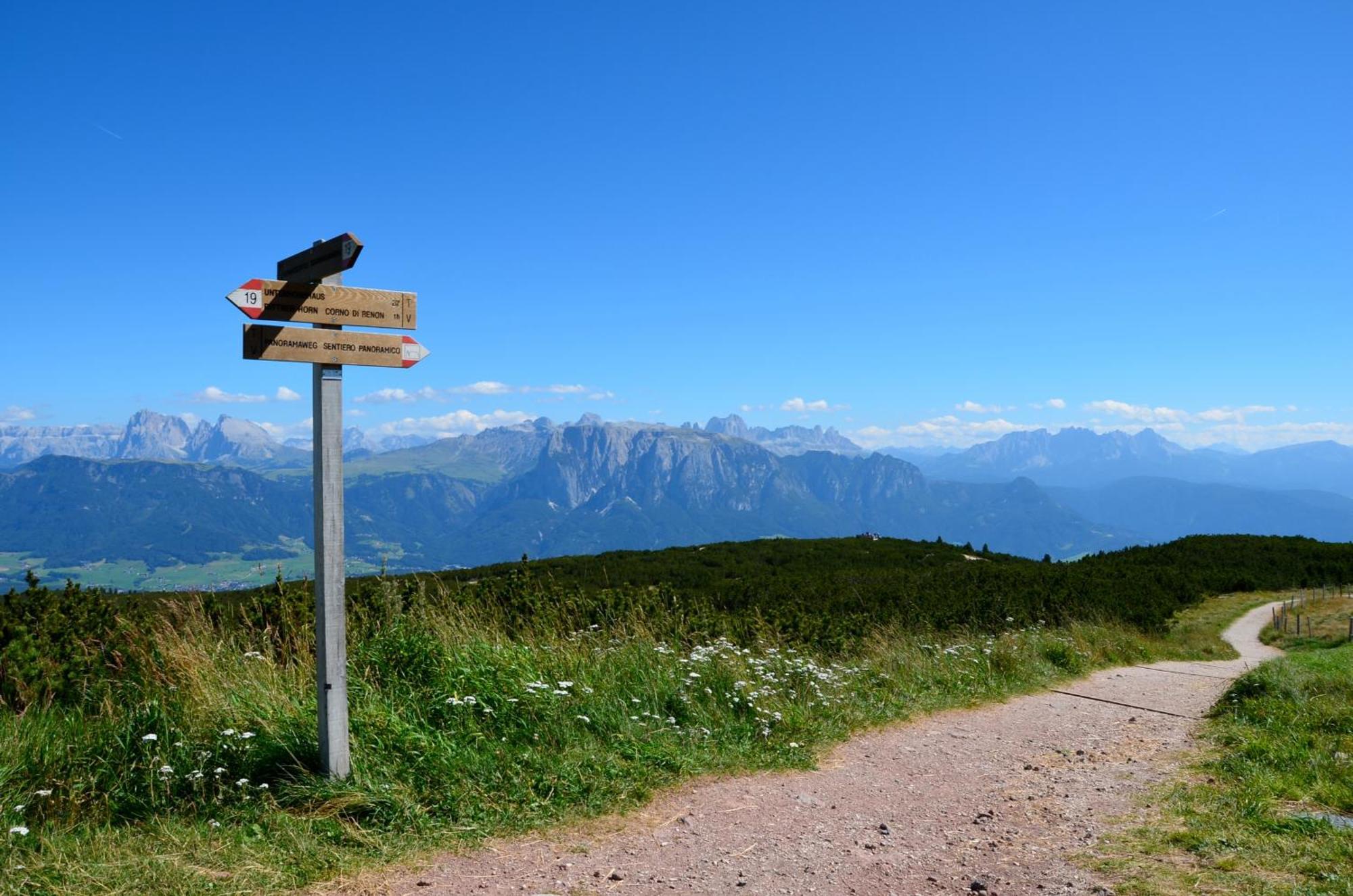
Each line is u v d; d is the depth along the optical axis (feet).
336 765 17.44
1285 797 18.85
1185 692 39.27
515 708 22.11
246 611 26.45
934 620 59.16
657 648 29.63
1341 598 135.13
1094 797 20.33
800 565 127.34
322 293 17.51
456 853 15.61
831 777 22.24
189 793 16.79
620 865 15.40
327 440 17.58
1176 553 176.14
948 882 14.62
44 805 15.66
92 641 23.11
